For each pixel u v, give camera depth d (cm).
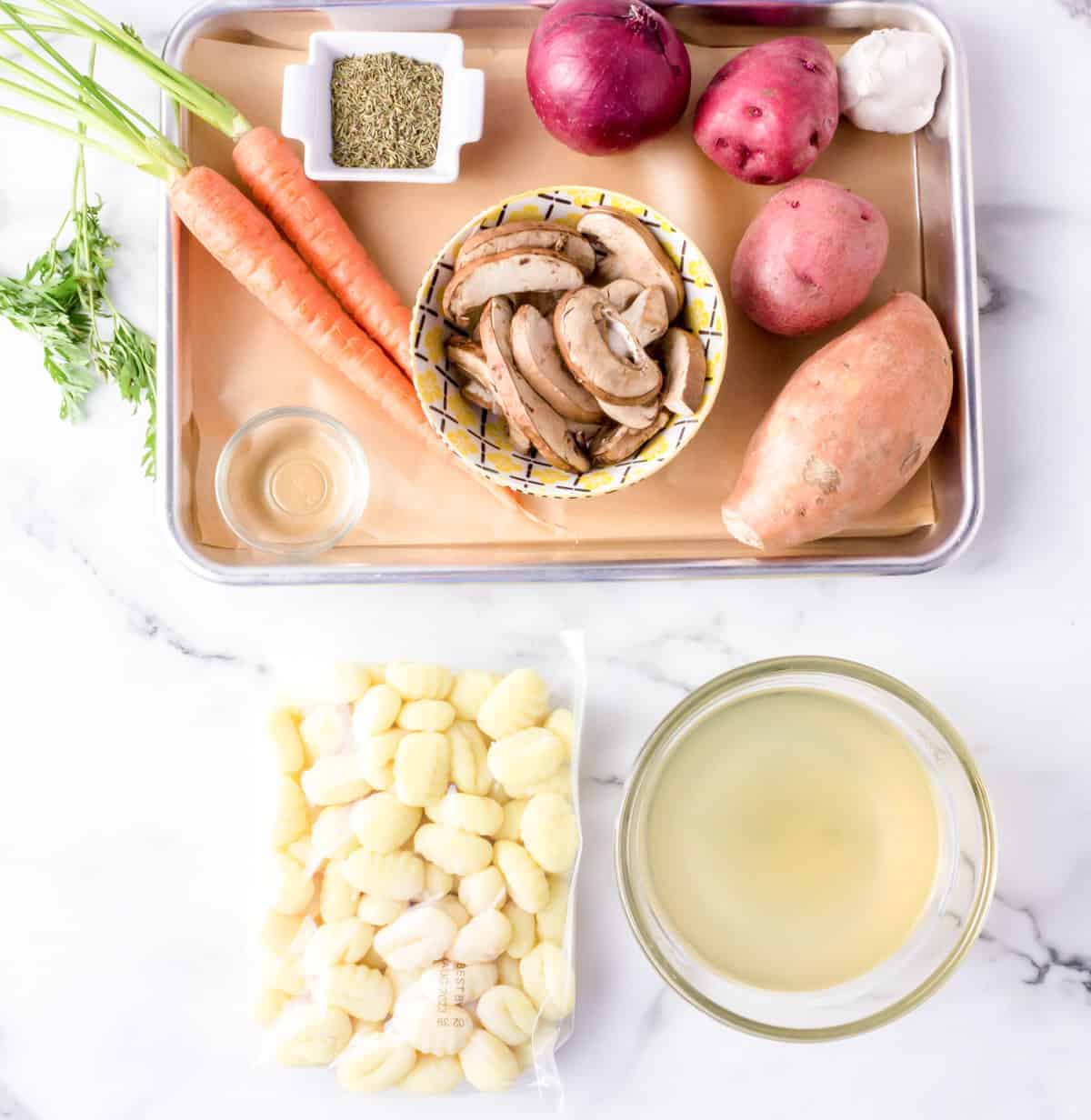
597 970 70
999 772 71
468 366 66
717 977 64
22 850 72
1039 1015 71
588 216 65
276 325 70
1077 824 71
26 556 72
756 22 69
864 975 64
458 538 69
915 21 68
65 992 71
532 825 67
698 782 64
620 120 65
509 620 71
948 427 68
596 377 64
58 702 72
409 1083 67
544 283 65
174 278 68
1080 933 71
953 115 68
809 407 64
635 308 65
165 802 71
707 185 69
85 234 69
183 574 71
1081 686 71
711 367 65
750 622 71
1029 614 71
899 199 70
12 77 72
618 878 62
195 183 67
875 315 65
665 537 69
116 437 72
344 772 67
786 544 66
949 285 68
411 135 69
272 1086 71
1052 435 71
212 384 70
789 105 65
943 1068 71
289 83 67
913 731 65
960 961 62
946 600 71
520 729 68
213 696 71
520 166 70
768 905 65
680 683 71
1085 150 71
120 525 72
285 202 68
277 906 67
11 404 72
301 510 69
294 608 71
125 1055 71
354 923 67
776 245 65
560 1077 70
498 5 68
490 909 67
